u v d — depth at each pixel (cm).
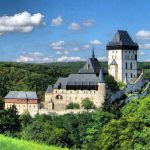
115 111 17950
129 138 11288
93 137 14962
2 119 17675
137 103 18612
